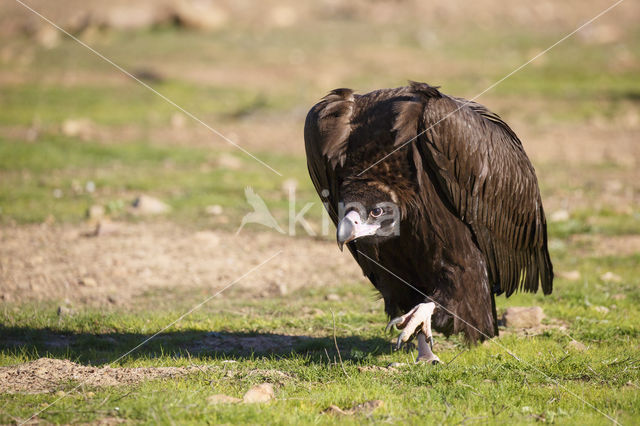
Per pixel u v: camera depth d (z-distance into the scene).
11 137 30.47
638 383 8.47
